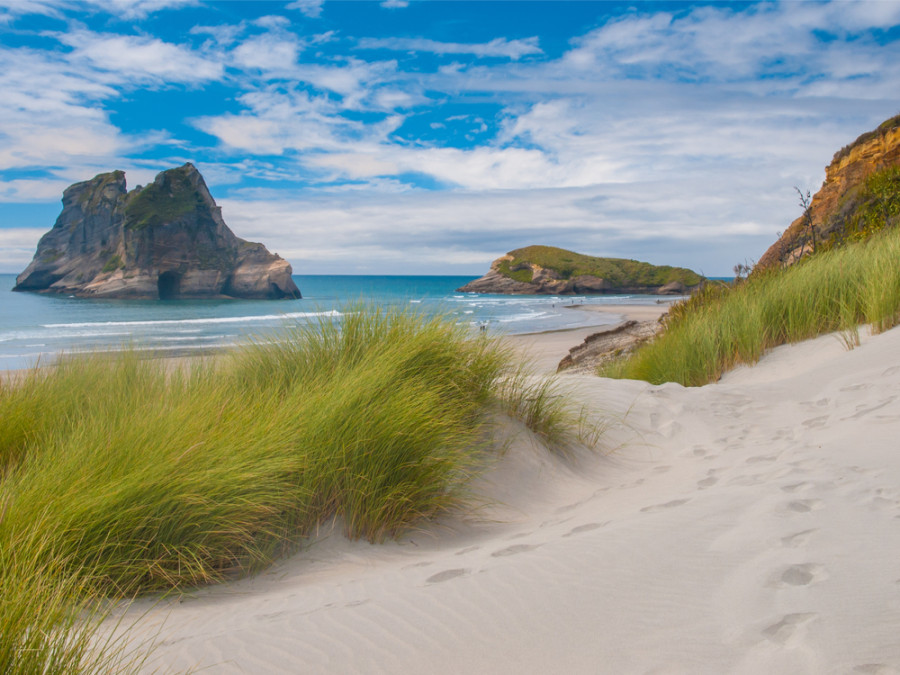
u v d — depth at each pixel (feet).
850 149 69.26
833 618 6.33
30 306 233.76
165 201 327.88
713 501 10.96
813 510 9.70
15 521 9.02
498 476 15.29
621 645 6.47
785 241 58.13
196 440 11.75
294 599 9.18
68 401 15.94
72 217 401.29
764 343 27.81
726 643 6.19
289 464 11.90
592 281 391.65
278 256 346.54
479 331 19.40
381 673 6.54
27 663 5.56
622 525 10.46
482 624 7.38
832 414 17.95
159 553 10.21
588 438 18.88
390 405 13.65
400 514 12.47
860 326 26.43
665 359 29.17
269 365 18.11
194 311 191.93
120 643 7.57
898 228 33.65
